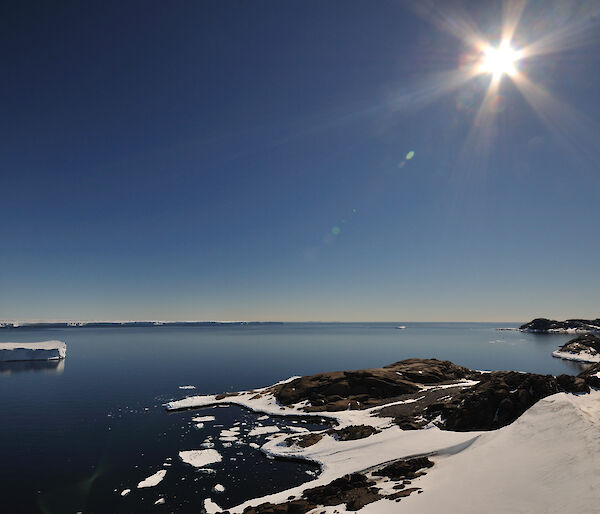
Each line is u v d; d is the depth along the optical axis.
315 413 48.75
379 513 17.80
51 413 53.69
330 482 25.39
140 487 28.81
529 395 35.19
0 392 70.81
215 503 25.97
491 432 25.25
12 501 26.91
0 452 37.22
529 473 17.42
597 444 17.19
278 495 25.08
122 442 39.97
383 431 36.41
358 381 56.88
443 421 36.03
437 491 19.09
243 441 39.62
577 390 34.78
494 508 15.52
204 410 54.16
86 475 31.28
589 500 13.53
